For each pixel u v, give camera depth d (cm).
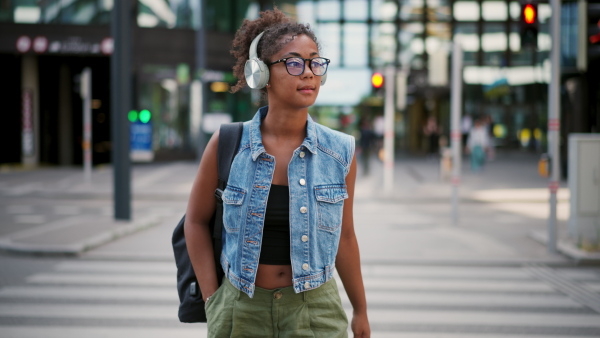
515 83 3869
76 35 2711
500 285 759
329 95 3619
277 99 250
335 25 3716
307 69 245
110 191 1817
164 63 2902
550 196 938
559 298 699
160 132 2936
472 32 3825
